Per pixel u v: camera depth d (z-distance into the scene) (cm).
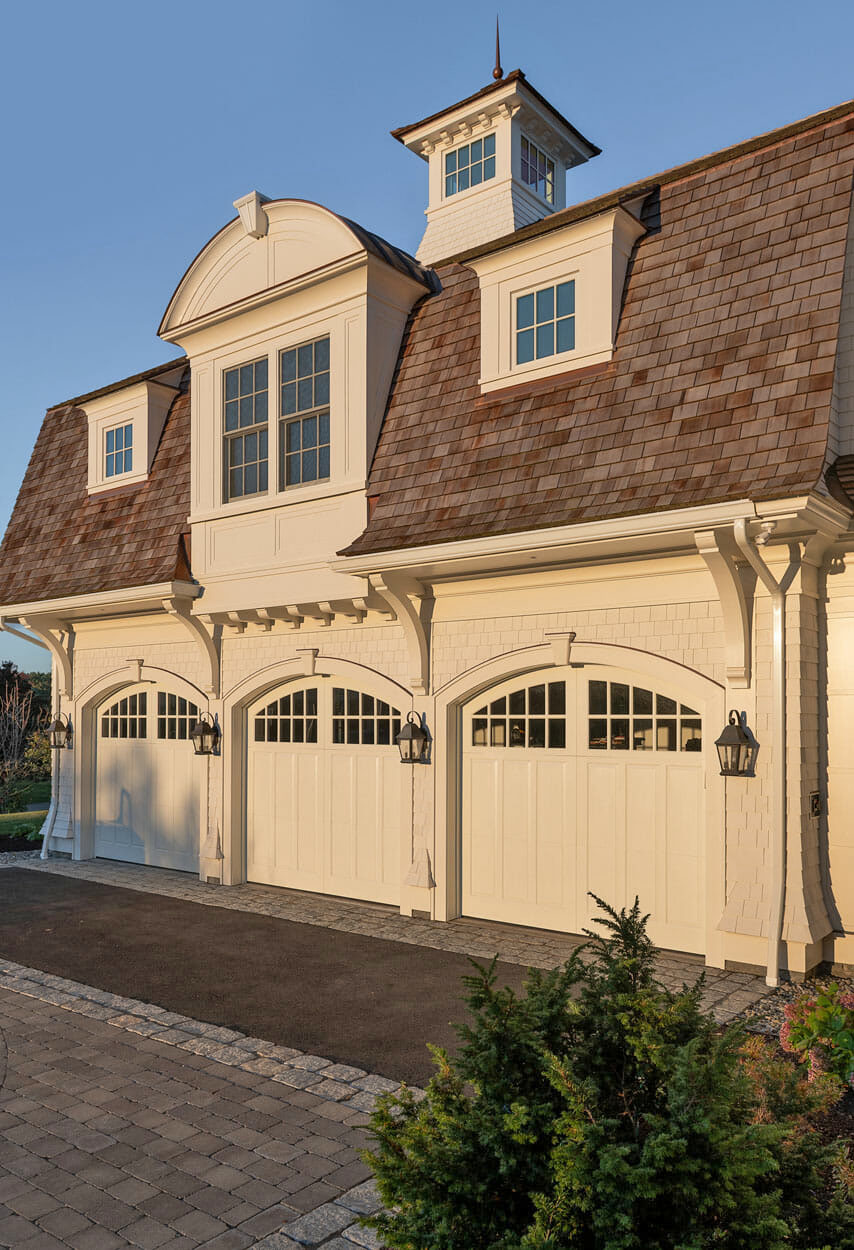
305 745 1170
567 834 923
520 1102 299
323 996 747
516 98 1432
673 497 750
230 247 1171
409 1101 341
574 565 886
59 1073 594
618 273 902
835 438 780
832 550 787
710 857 802
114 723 1457
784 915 754
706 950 800
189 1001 739
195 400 1225
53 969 835
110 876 1298
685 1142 268
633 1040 311
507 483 891
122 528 1330
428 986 770
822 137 837
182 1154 481
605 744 899
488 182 1490
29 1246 399
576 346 912
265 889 1186
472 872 997
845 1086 495
